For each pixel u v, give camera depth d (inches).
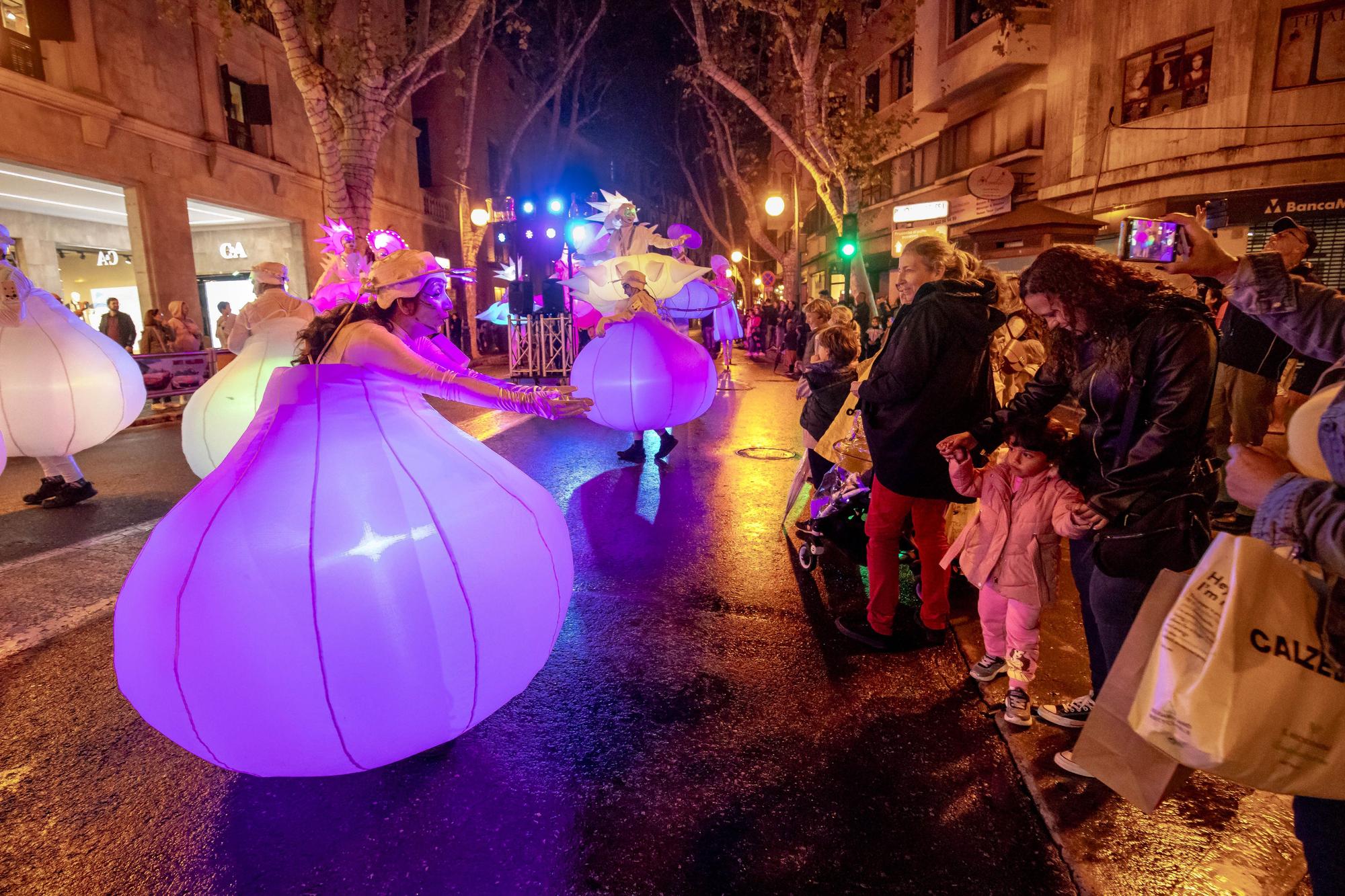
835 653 157.8
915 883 96.0
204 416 245.9
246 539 98.3
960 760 120.8
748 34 873.5
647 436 425.7
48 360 260.1
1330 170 573.9
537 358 667.4
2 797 115.2
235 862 101.3
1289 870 95.2
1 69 499.8
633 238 331.3
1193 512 94.0
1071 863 97.3
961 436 131.3
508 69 1488.7
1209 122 620.7
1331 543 53.0
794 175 1053.2
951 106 936.9
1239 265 76.9
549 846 103.3
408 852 102.4
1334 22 561.6
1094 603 104.7
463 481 111.3
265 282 267.7
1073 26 735.1
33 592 195.8
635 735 129.1
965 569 136.7
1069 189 744.3
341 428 106.0
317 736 99.0
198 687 96.1
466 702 107.0
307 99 500.1
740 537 237.8
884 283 1189.7
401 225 1112.8
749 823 107.0
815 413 216.7
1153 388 95.7
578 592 193.3
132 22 618.2
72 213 753.0
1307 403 60.2
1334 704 54.2
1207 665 55.6
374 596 97.8
